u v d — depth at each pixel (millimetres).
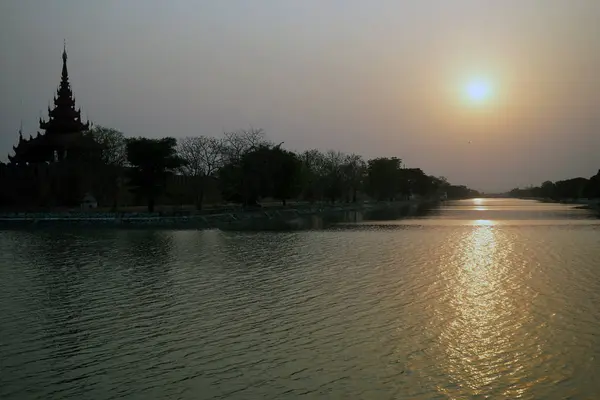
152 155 101500
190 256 52219
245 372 20594
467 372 20234
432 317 27859
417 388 18859
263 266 45312
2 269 44812
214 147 122750
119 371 20984
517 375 19859
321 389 18891
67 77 149875
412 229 87125
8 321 28297
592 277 38375
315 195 181000
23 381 20172
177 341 24531
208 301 32188
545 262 46125
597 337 23969
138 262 48344
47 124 144500
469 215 138750
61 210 110062
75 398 18625
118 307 31062
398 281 37688
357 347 23219
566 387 18688
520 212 157500
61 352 23312
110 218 93938
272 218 118250
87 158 121062
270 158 124562
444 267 43938
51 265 46906
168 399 18375
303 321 27406
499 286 35531
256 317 28328
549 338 24000
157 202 132375
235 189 123250
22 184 117250
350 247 59375
